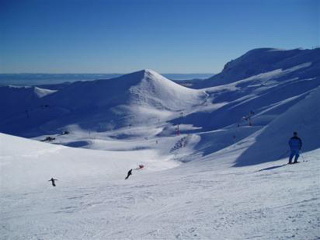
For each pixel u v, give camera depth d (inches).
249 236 248.1
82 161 2447.1
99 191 775.7
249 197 425.4
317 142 1091.3
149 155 4077.3
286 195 390.3
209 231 289.7
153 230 342.0
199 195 527.5
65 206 634.2
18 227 494.9
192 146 4569.4
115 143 6550.2
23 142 2583.7
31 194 880.3
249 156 1205.1
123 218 443.5
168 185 713.0
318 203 315.6
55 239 381.4
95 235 368.8
